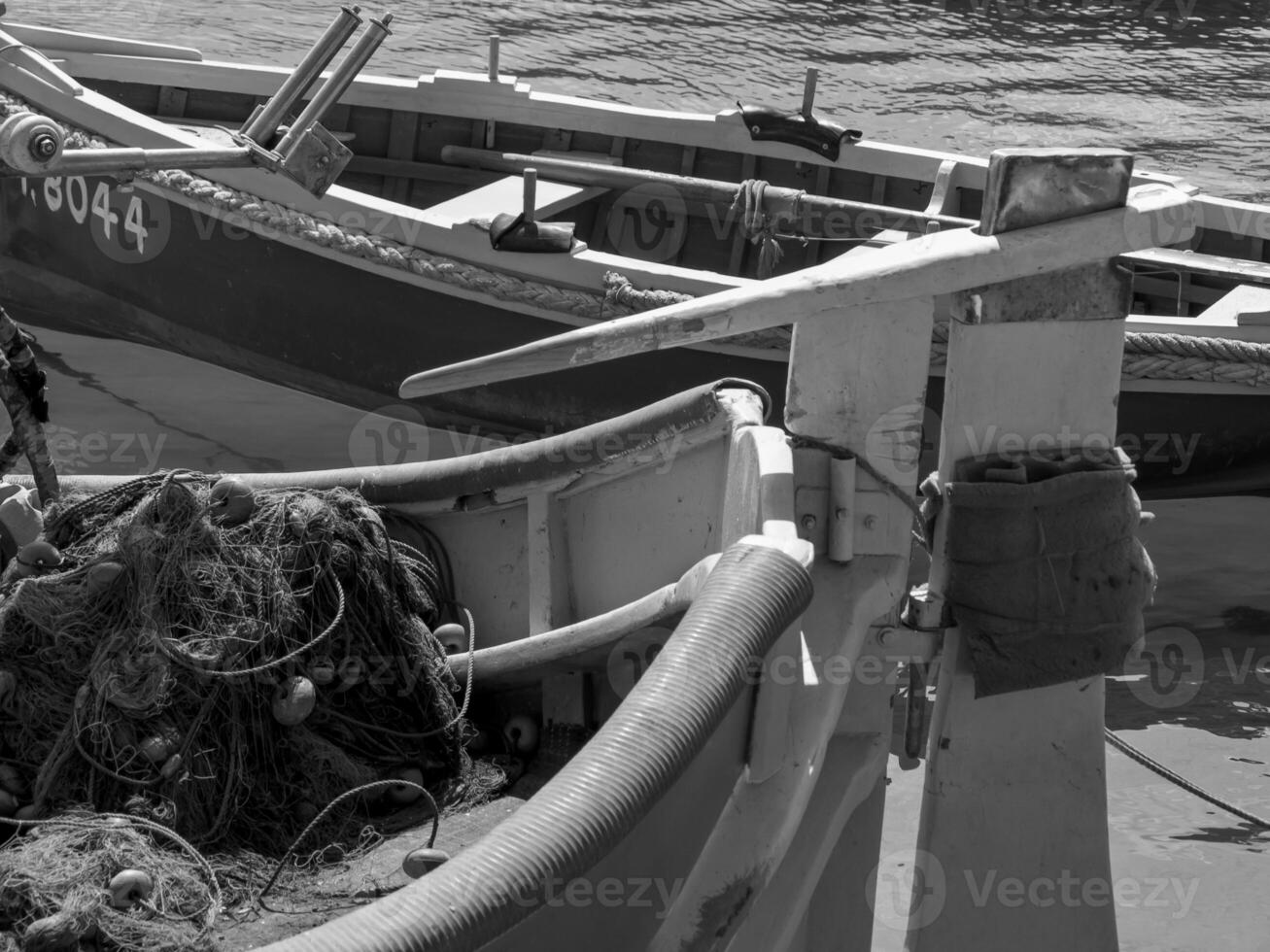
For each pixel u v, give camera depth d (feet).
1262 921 12.01
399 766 10.42
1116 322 9.49
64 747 9.27
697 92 43.45
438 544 11.92
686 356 19.98
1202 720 15.40
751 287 9.13
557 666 10.65
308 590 10.17
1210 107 44.83
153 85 25.88
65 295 25.18
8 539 10.28
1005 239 9.06
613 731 6.64
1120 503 9.58
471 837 9.83
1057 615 9.52
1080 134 41.37
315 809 9.80
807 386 9.36
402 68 43.06
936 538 9.71
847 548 9.46
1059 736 9.87
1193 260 21.79
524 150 26.00
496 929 5.60
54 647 9.69
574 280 19.72
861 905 10.00
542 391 20.86
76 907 7.98
